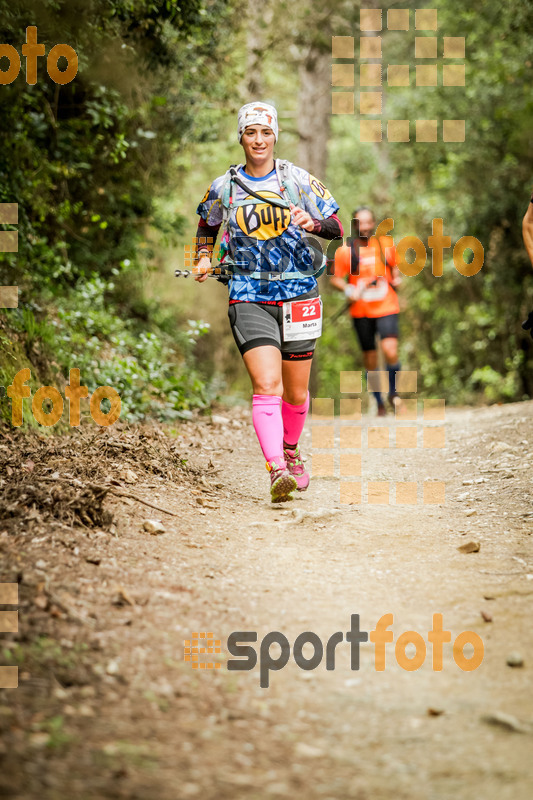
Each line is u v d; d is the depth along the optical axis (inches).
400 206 1496.1
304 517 350.3
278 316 370.3
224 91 832.3
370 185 1792.6
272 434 364.2
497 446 494.3
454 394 1545.3
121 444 415.2
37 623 216.4
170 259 1101.7
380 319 693.9
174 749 174.2
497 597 266.7
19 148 616.7
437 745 183.2
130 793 157.9
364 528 346.9
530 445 491.8
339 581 281.3
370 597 267.7
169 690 198.1
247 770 169.9
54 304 633.0
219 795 160.7
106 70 650.8
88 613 229.1
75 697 188.5
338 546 321.7
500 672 218.4
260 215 356.5
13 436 391.9
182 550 295.4
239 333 366.6
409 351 1680.6
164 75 742.5
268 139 357.4
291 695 203.8
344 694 206.1
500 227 1275.8
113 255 822.5
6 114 590.2
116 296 859.4
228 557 295.9
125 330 736.3
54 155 679.7
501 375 1454.2
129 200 808.3
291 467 411.2
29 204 652.7
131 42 644.7
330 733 187.2
